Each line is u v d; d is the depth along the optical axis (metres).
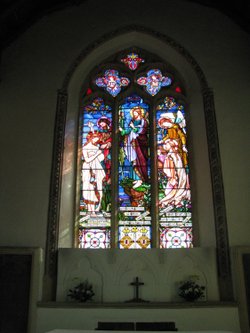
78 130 11.20
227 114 10.53
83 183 10.66
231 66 11.08
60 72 11.07
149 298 8.98
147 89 11.74
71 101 11.18
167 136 11.18
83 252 9.39
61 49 11.35
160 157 10.93
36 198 9.77
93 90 11.75
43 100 10.74
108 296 9.02
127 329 6.59
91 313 8.56
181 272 9.21
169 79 11.82
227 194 9.73
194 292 8.78
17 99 10.73
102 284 9.12
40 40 11.42
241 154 10.10
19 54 11.24
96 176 10.74
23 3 10.62
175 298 8.98
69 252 9.39
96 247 10.04
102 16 11.75
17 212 9.64
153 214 10.27
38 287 8.91
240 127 10.38
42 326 8.52
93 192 10.58
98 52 11.65
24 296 8.87
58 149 10.24
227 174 9.91
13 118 10.52
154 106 11.52
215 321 8.45
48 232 9.48
